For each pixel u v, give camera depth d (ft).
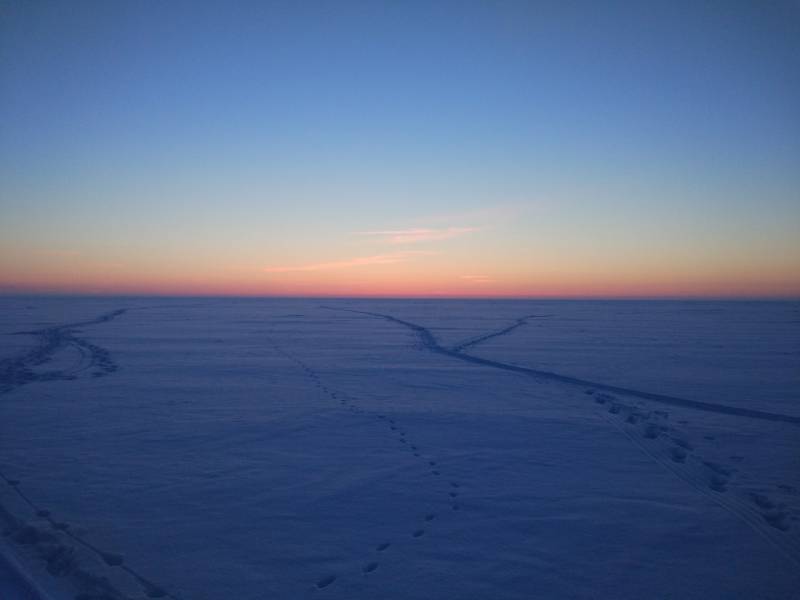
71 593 13.37
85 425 29.71
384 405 35.40
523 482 21.36
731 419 32.14
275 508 18.72
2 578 13.96
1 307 188.96
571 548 15.96
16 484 20.77
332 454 24.88
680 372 50.31
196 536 16.56
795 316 161.99
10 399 36.29
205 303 265.54
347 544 16.15
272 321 127.34
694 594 13.65
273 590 13.66
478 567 14.85
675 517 18.12
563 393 40.09
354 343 76.89
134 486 20.65
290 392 39.68
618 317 154.20
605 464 23.68
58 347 66.95
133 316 139.64
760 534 16.93
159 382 43.21
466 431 29.04
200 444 26.30
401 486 20.85
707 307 246.06
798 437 28.17
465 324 122.42
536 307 241.55
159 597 13.30
